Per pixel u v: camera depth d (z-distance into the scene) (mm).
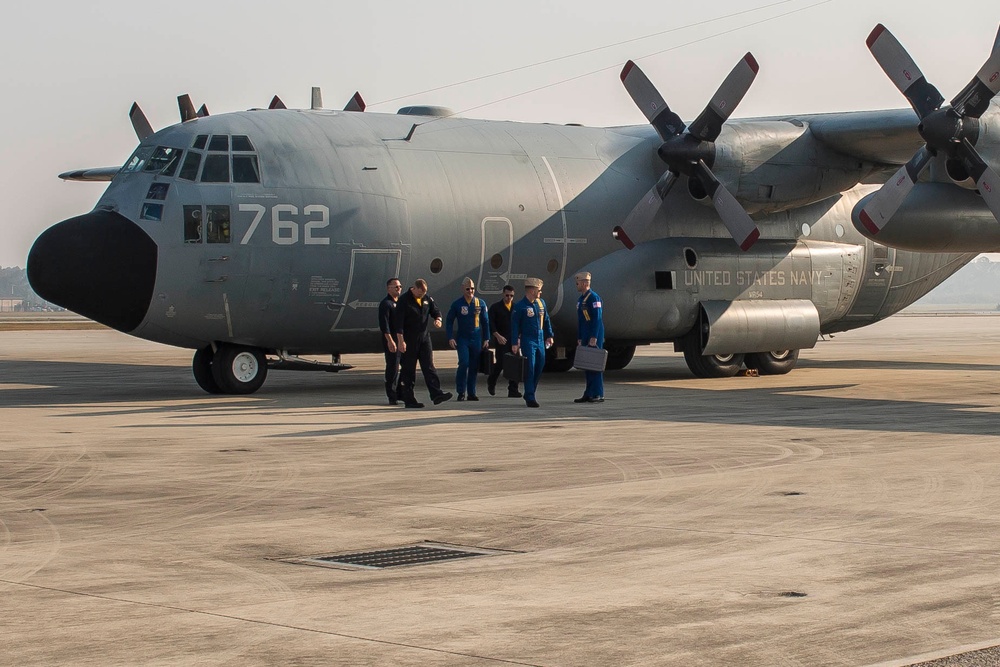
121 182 18172
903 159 21531
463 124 20938
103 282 17188
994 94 17750
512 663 5289
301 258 18219
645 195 20953
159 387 20625
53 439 13047
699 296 21578
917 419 14695
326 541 7867
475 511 8859
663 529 8156
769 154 20797
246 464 11203
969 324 65500
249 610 6180
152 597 6438
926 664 5203
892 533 7930
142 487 9953
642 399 17688
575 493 9586
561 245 20609
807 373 23500
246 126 18500
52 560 7324
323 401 17500
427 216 19234
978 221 18516
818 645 5512
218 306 17906
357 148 19109
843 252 23109
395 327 16531
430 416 15320
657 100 20375
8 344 41375
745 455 11594
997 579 6684
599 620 5965
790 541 7723
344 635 5723
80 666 5254
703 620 5945
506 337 18703
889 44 18312
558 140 21547
